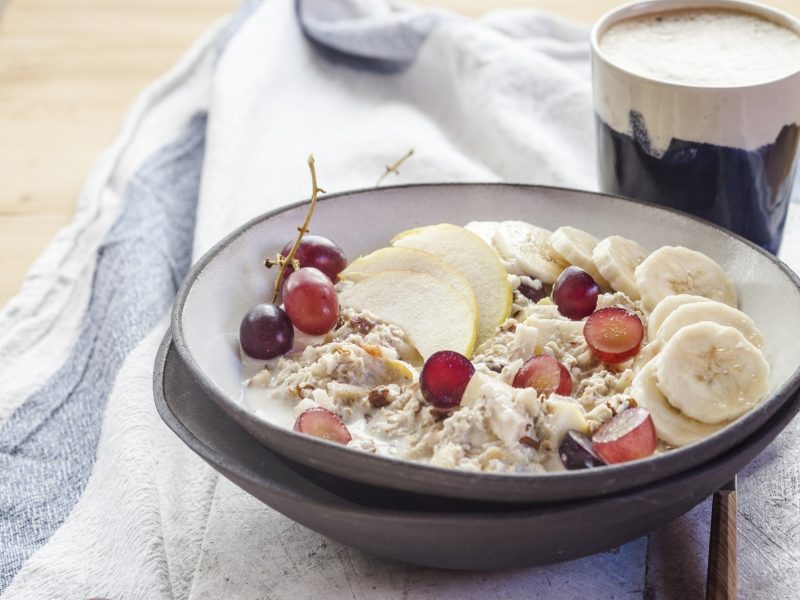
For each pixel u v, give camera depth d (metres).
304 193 0.75
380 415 0.54
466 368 0.52
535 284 0.60
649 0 0.67
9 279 0.73
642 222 0.61
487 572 0.52
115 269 0.71
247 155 0.78
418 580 0.52
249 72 0.83
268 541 0.54
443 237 0.61
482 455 0.50
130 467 0.58
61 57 0.94
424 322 0.57
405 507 0.49
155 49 0.95
